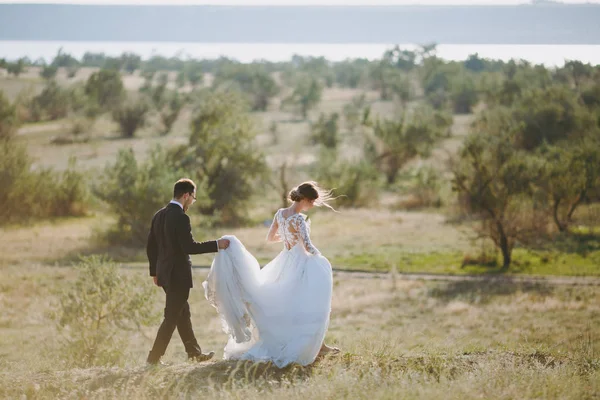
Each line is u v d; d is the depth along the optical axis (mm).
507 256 29969
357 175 52000
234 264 6637
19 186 43562
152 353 6730
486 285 26250
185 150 47156
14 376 6266
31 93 101250
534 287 25656
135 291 12906
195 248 6613
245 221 45000
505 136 32469
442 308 22859
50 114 99500
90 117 88438
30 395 5676
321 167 52656
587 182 34750
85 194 46094
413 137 63344
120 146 74750
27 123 95625
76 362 10234
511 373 6078
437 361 6668
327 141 77562
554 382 5902
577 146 38062
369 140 64938
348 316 22000
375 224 42750
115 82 108250
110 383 5922
